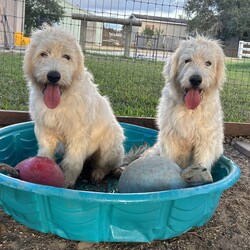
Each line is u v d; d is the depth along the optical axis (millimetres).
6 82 2404
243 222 1029
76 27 3834
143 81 2867
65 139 1143
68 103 1068
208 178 948
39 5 5555
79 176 1284
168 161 978
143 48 5324
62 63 1030
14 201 865
